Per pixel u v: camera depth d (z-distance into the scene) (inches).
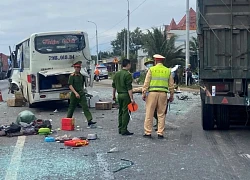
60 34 668.1
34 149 373.1
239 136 423.8
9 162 327.0
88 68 689.6
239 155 340.5
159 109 416.8
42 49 660.7
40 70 659.4
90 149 369.7
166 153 350.6
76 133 453.4
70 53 674.2
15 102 764.0
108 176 284.5
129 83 429.1
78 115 614.5
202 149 364.5
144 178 279.1
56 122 544.7
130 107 431.5
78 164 317.4
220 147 371.6
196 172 291.9
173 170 297.9
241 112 456.4
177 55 1716.3
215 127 473.4
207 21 409.7
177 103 772.0
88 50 687.1
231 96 409.4
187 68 1386.6
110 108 672.4
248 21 405.1
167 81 418.0
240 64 407.8
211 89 413.4
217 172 291.4
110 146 380.8
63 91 660.1
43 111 678.5
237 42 407.8
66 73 648.4
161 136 414.0
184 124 509.7
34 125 464.1
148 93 417.7
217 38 409.7
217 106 447.5
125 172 294.0
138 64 2568.9
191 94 1000.9
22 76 749.9
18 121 479.5
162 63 422.6
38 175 289.0
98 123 524.7
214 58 411.2
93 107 697.6
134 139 412.8
